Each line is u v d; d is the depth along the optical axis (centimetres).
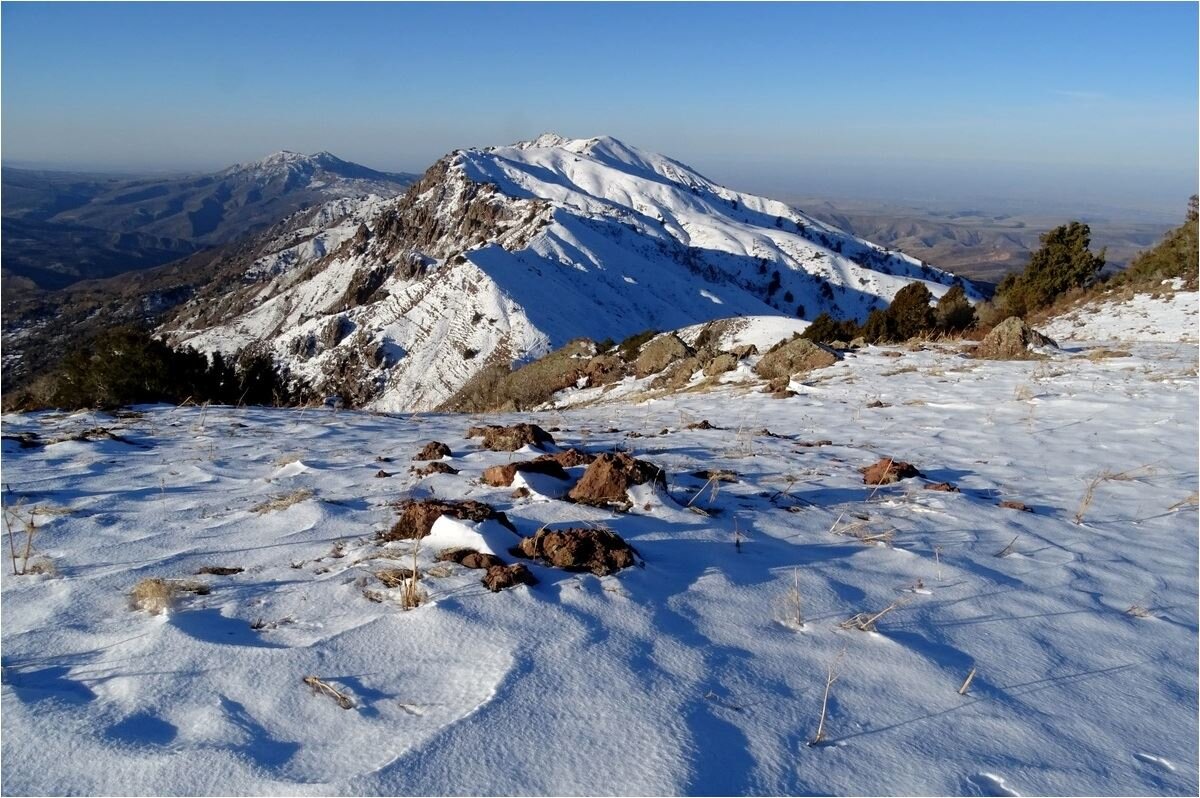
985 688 259
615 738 210
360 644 256
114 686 230
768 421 874
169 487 498
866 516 460
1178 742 236
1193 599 360
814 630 292
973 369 1170
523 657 249
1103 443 705
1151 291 2098
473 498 442
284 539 372
